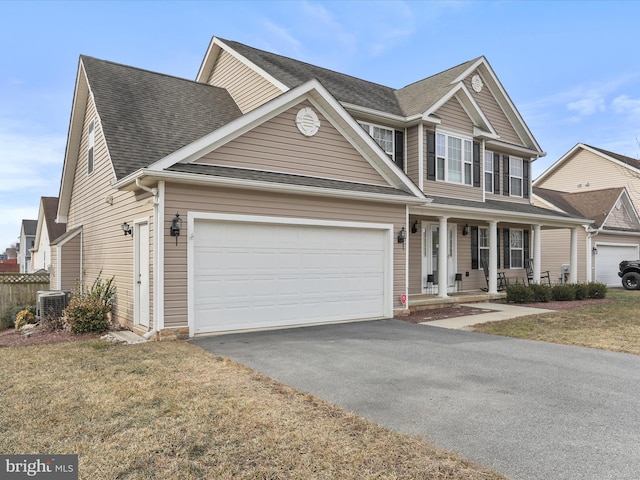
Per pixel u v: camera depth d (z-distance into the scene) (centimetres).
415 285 1391
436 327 943
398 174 1089
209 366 593
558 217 1584
